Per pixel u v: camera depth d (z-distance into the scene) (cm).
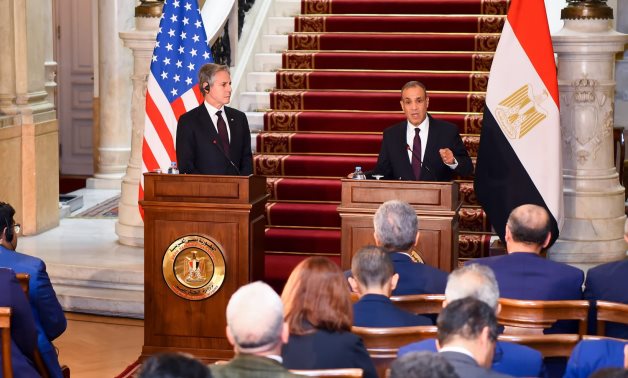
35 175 934
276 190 867
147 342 647
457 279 376
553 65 734
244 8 1042
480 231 839
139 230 874
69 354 685
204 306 636
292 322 383
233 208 622
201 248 630
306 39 1044
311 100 968
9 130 905
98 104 1263
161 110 792
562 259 816
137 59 876
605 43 791
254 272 641
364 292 427
